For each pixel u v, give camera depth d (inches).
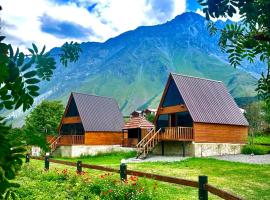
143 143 1456.7
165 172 887.1
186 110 1405.0
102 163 1277.1
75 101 1878.7
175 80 1466.5
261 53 130.5
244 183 687.1
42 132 60.1
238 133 1492.4
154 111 3690.9
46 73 59.5
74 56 70.7
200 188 322.0
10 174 55.3
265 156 1307.8
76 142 1771.7
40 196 483.2
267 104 154.7
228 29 128.1
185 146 1402.6
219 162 1124.5
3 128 55.1
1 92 55.8
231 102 1558.8
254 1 90.1
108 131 1863.9
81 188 530.9
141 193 453.1
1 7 55.4
